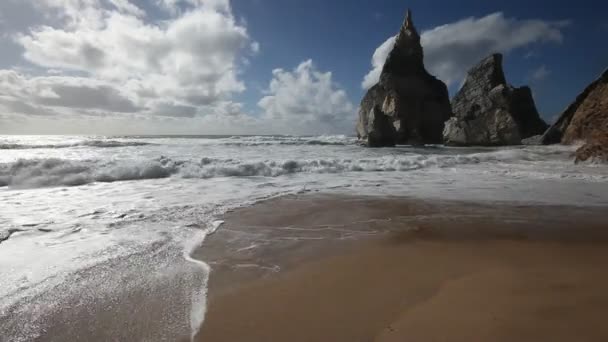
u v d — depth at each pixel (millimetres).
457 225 4836
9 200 6141
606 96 22797
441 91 41375
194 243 3928
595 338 1989
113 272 3049
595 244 3992
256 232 4426
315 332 2125
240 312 2381
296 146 26219
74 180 8102
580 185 8258
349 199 6637
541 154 16672
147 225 4613
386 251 3742
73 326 2174
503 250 3777
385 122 31422
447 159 13547
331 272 3137
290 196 6887
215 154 16859
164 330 2145
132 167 9086
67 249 3623
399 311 2385
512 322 2191
